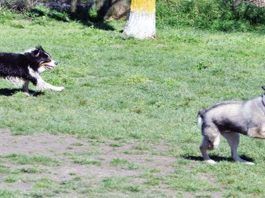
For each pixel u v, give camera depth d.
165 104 18.20
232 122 12.44
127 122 16.20
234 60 25.41
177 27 33.72
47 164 12.37
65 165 12.38
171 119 16.72
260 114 12.32
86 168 12.23
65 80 20.33
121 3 36.12
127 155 13.41
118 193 10.84
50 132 14.98
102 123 15.94
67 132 15.05
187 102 18.48
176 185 11.28
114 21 35.53
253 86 20.95
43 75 20.91
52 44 26.73
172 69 23.03
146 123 16.19
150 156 13.39
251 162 13.04
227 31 33.69
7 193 10.55
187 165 12.69
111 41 28.11
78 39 28.30
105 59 24.20
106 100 18.30
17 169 11.90
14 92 18.89
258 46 29.17
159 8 35.38
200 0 35.72
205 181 11.55
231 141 12.95
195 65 23.67
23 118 16.11
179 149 13.99
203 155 12.82
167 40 29.14
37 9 35.22
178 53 26.33
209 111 12.60
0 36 28.02
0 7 34.38
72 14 35.91
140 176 11.83
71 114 16.67
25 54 18.62
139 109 17.58
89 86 20.00
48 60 18.80
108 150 13.75
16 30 29.97
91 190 10.89
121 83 20.42
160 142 14.62
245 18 35.03
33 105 17.52
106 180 11.45
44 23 32.47
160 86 20.16
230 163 12.73
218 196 10.90
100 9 36.22
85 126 15.47
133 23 29.11
